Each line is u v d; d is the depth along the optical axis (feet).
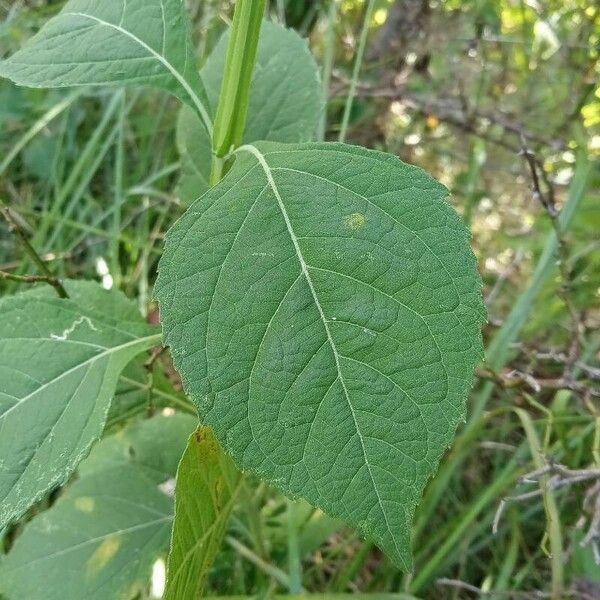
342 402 0.46
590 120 1.38
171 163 1.48
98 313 0.67
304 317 0.47
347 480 0.45
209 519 0.62
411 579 0.94
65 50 0.68
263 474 0.46
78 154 1.52
